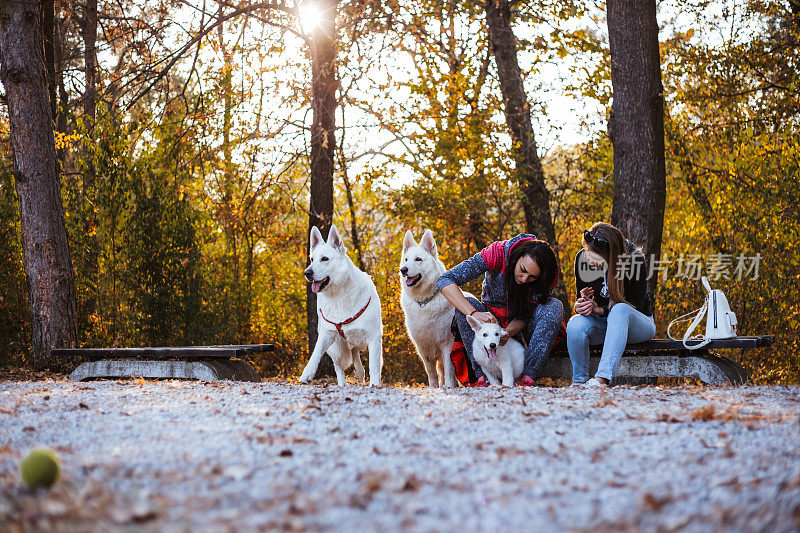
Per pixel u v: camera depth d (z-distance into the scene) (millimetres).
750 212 12469
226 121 13523
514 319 6078
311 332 12766
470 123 13562
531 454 2957
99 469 2709
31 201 9281
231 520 2105
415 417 3947
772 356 12281
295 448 3113
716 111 13656
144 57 13352
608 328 5578
